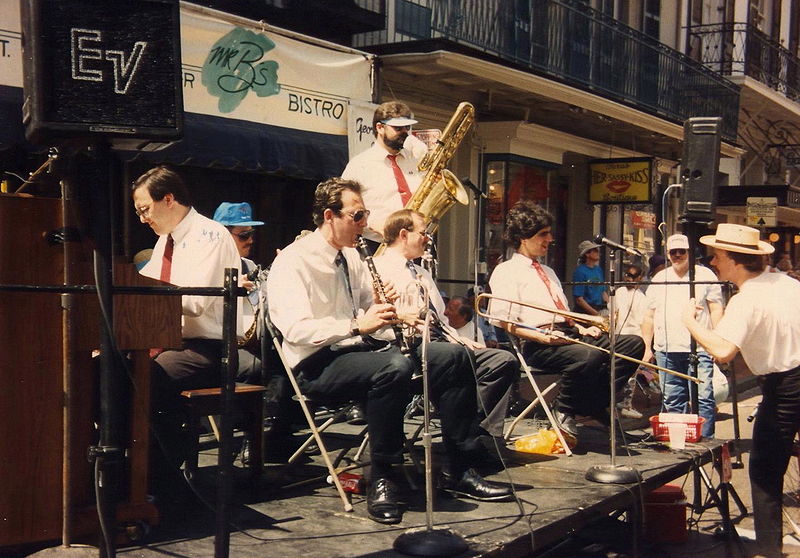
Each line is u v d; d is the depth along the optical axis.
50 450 3.11
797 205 17.25
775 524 4.79
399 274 4.61
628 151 14.91
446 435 4.01
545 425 5.81
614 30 12.65
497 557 3.26
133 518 3.24
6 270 3.00
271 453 4.59
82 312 3.12
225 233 4.06
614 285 4.56
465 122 6.05
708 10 18.05
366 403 3.81
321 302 4.07
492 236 11.99
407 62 9.14
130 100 2.60
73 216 3.07
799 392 4.65
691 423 5.48
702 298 7.29
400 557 3.11
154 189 3.97
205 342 3.91
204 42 6.86
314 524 3.50
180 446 3.84
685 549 5.05
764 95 18.23
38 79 2.50
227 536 2.77
